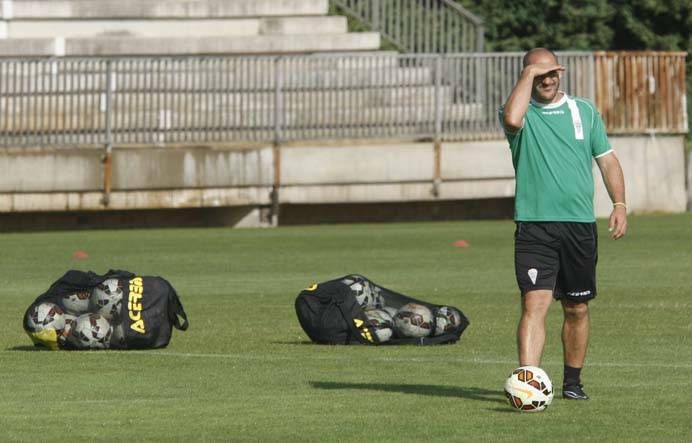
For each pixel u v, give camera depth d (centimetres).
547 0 13838
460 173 9881
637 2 13762
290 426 2794
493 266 6688
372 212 10031
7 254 7525
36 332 3947
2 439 2675
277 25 11706
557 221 2923
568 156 2931
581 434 2695
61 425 2814
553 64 2922
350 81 9831
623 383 3312
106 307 3988
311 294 4112
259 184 9600
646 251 7406
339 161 9712
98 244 8175
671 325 4466
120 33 11719
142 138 9538
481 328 4438
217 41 11162
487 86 9956
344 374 3494
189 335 4316
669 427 2759
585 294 2986
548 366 3603
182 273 6462
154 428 2781
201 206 9506
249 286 5872
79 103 9475
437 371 3541
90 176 9338
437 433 2711
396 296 4178
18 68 10062
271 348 4006
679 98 10356
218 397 3153
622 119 10244
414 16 11412
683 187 10412
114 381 3400
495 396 3139
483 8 13988
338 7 12412
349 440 2652
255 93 9694
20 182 9275
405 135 9831
